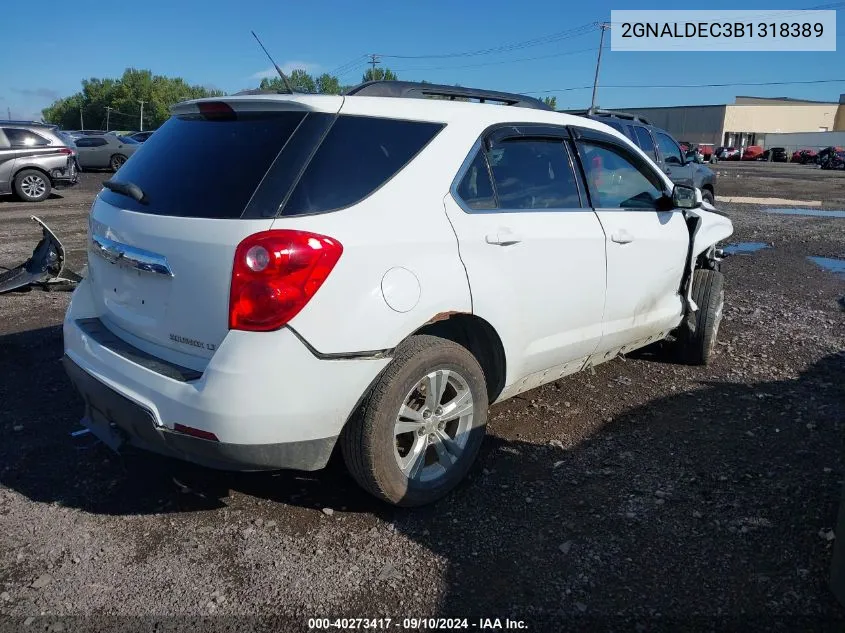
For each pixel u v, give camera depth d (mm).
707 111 82000
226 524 3094
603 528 3062
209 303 2646
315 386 2641
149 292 2914
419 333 3213
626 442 3887
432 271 2943
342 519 3133
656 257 4309
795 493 3334
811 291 7926
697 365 5168
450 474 3234
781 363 5246
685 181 11750
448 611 2566
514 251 3309
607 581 2721
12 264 8742
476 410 3295
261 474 3523
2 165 15609
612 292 3980
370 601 2615
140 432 2809
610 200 4082
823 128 85812
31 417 4129
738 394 4590
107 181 3439
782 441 3889
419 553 2893
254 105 2928
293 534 3020
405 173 2988
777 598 2617
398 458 3023
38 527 3051
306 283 2574
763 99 90500
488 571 2783
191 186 2857
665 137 11836
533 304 3459
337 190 2771
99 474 3506
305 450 2744
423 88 3592
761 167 46938
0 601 2586
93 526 3068
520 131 3547
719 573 2760
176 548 2918
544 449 3799
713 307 4965
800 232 12805
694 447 3824
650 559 2852
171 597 2625
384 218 2840
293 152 2744
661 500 3283
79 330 3254
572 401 4453
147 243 2852
